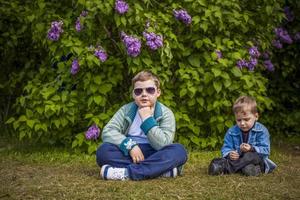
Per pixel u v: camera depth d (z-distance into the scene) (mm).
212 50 6055
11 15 7363
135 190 4027
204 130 6215
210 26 6016
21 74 7477
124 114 4707
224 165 4641
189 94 5812
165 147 4465
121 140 4535
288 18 7551
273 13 6477
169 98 5887
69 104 5766
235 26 6215
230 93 6016
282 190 4059
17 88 7746
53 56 6062
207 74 5867
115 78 5812
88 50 5613
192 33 6016
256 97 6062
